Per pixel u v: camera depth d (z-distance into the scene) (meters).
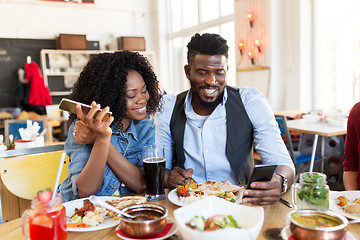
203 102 1.42
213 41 1.31
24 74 6.00
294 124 3.22
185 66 1.46
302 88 4.42
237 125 1.45
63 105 1.08
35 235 0.71
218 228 0.76
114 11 6.99
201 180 1.50
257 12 4.70
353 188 1.34
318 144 3.39
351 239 0.78
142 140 1.40
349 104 3.98
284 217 0.96
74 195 1.22
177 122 1.52
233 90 1.55
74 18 6.61
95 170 1.13
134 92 1.29
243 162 1.48
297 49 4.39
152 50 7.53
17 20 6.12
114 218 0.97
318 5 4.26
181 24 6.93
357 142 1.36
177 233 0.87
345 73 4.01
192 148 1.50
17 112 5.60
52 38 6.43
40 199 0.72
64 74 6.26
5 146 2.45
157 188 1.14
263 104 1.49
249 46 4.91
